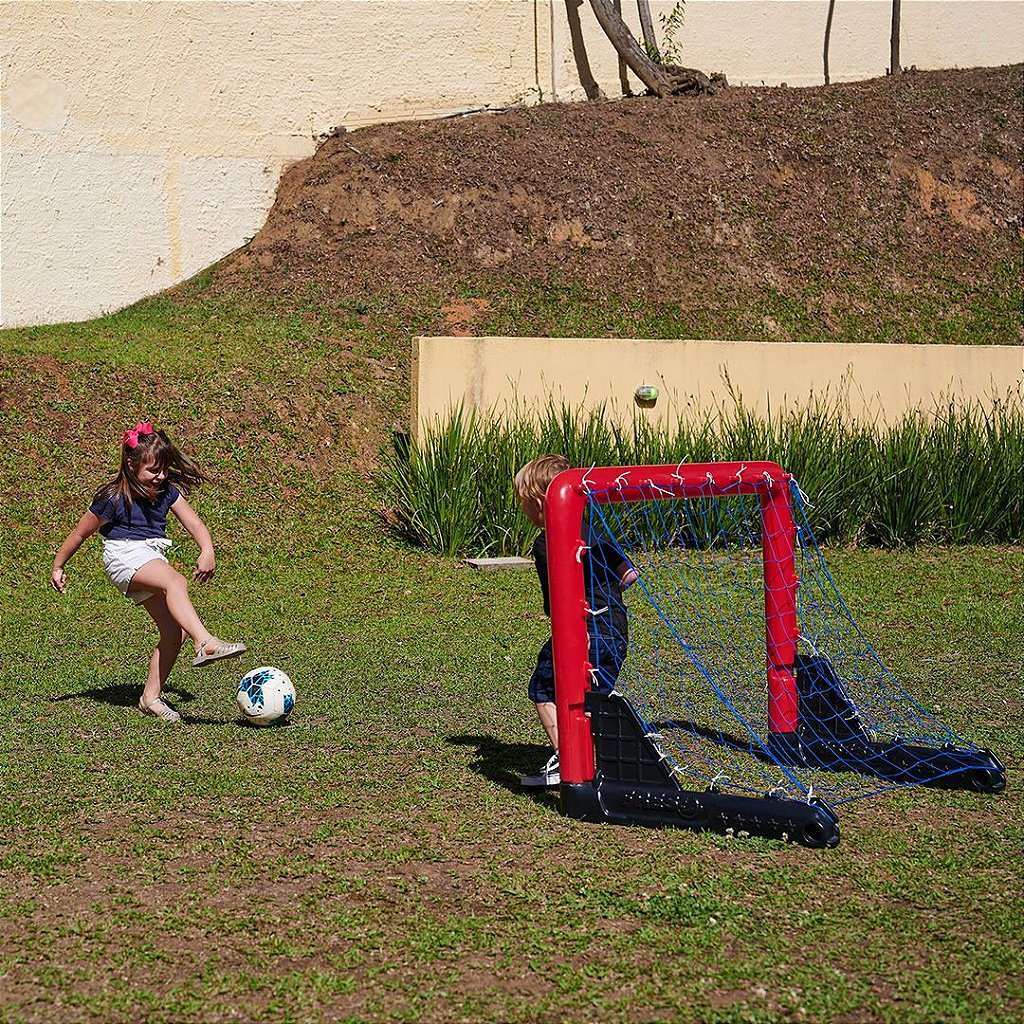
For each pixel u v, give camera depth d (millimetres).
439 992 3168
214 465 11953
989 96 20984
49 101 15469
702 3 20453
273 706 5895
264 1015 3064
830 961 3340
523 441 11891
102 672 7145
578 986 3195
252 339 14289
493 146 17812
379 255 16344
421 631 8430
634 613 9070
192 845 4262
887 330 16828
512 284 16156
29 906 3723
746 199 18062
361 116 18094
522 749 5578
